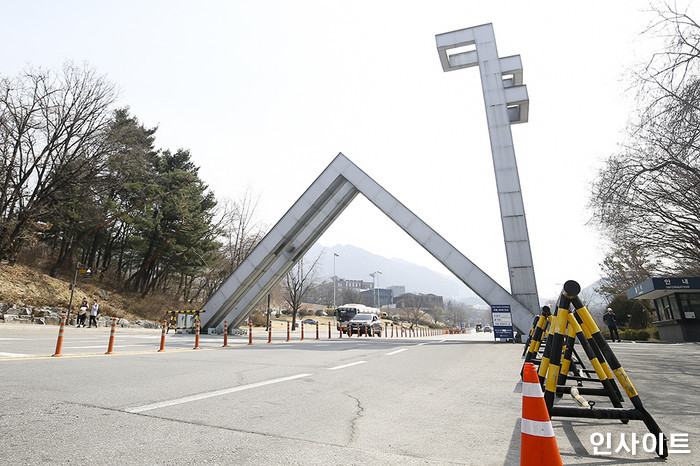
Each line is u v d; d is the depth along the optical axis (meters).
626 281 35.31
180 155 45.25
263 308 57.31
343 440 3.25
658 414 4.37
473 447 3.14
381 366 8.65
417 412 4.33
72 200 31.42
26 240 28.72
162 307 37.84
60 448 2.80
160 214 40.03
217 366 7.90
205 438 3.16
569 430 3.73
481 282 20.30
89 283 35.94
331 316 90.00
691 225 19.08
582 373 6.76
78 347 11.59
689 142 11.11
